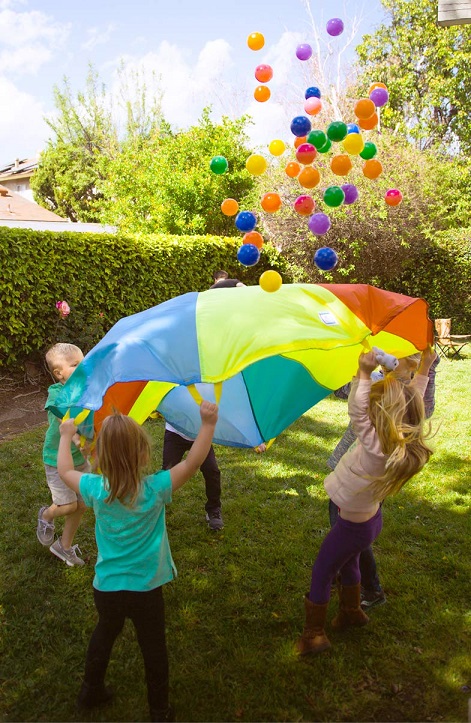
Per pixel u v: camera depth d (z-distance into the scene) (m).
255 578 3.41
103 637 2.30
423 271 13.70
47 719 2.38
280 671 2.64
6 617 3.03
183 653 2.76
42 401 7.64
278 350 2.44
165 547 2.30
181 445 3.91
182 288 10.38
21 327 7.97
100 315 8.71
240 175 13.73
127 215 15.42
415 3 20.38
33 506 4.34
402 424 2.46
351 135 2.76
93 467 2.45
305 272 12.28
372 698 2.47
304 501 4.44
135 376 2.41
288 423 3.68
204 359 2.44
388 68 20.75
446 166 13.05
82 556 3.64
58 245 8.27
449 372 9.24
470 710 2.24
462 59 19.72
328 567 2.66
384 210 11.10
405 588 3.26
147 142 27.69
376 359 2.47
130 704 2.45
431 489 4.60
